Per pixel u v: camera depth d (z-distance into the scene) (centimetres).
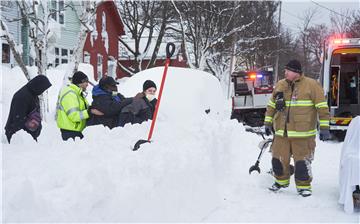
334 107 1288
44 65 1104
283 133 586
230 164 686
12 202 281
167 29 2970
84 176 333
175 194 427
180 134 576
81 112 577
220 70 3216
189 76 979
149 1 2817
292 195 586
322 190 614
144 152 441
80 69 1614
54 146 449
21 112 524
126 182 369
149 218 379
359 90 1392
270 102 624
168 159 439
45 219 286
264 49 3459
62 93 586
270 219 477
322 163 838
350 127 552
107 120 623
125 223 347
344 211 515
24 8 1100
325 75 1316
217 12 2497
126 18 3100
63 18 2361
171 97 907
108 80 621
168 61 522
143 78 988
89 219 315
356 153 521
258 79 1695
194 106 908
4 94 1245
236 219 474
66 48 2419
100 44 2667
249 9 2905
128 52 3522
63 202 304
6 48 1908
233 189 592
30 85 537
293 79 588
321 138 593
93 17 1105
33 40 1099
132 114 630
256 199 560
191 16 2492
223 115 1082
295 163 584
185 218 435
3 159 370
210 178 518
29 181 290
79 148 440
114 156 420
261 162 800
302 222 471
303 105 580
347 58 1362
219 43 2739
